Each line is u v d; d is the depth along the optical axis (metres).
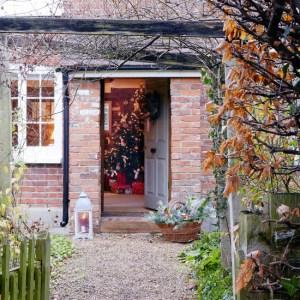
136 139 13.87
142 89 12.42
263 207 3.27
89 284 6.67
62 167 10.02
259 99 3.26
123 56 6.32
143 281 6.80
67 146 9.87
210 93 5.91
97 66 8.16
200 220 9.23
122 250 8.66
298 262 3.00
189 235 9.30
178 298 6.07
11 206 5.43
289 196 3.04
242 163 2.94
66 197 9.92
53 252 8.13
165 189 10.77
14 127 8.04
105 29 4.07
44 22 4.06
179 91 9.83
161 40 6.07
